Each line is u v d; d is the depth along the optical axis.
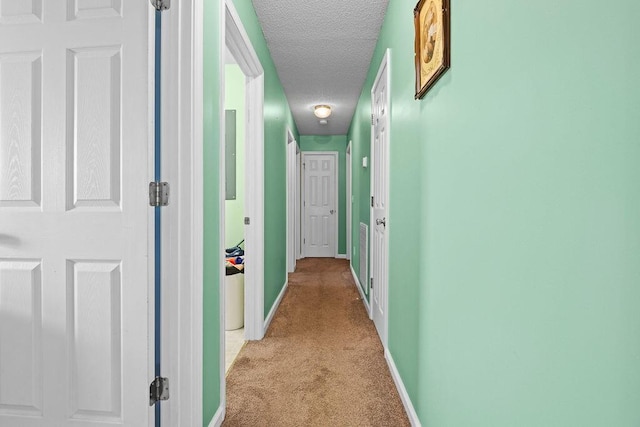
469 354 1.10
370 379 2.23
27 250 1.44
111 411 1.42
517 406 0.83
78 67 1.42
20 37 1.44
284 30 2.93
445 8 1.25
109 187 1.41
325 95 4.65
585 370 0.62
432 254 1.47
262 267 2.93
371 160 3.40
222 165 1.87
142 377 1.40
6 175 1.45
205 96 1.62
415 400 1.73
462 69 1.15
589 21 0.60
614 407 0.55
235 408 1.92
